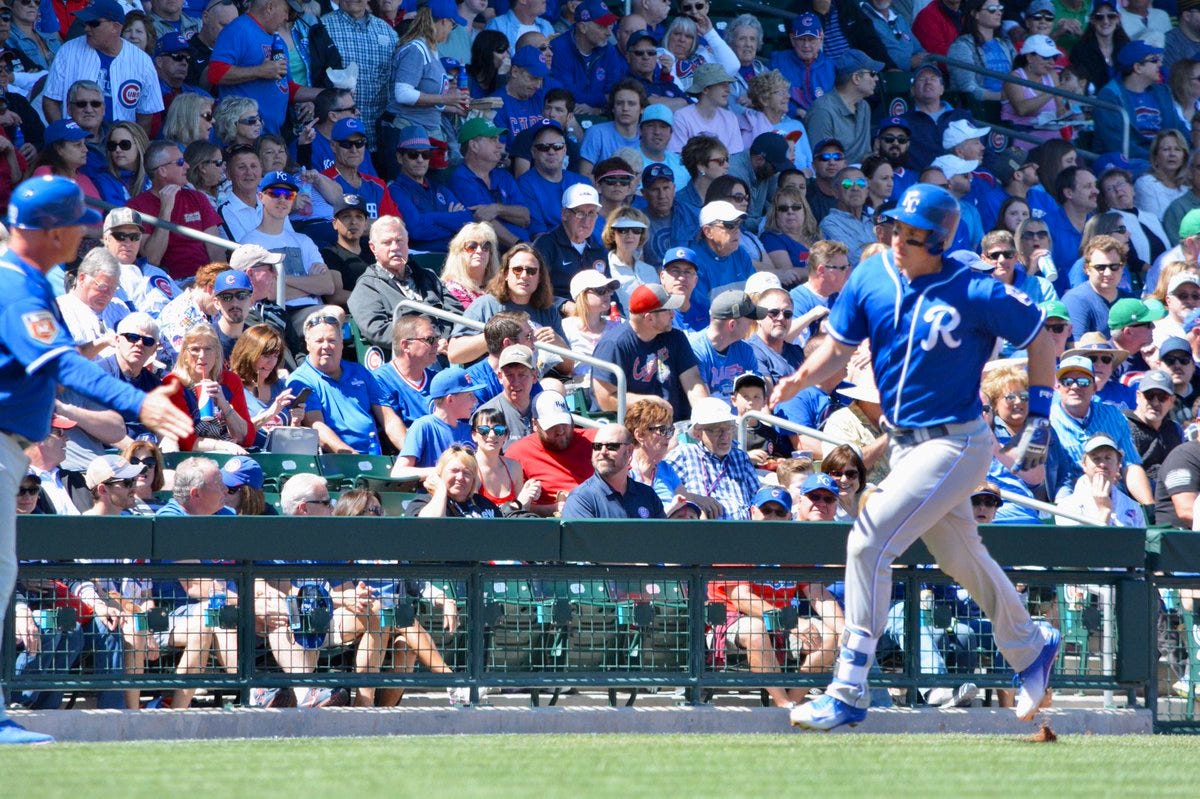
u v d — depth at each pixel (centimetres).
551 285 3734
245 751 1844
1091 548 2552
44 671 2244
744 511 3034
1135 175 5528
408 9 4709
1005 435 3366
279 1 4203
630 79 4669
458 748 1900
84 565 2266
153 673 2289
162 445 2958
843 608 2523
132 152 3809
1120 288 4612
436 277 3734
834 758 1809
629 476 2827
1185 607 2628
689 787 1534
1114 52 5956
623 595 2455
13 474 1892
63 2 4306
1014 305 1958
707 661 2478
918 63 5431
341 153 4153
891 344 1986
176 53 4197
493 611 2411
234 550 2302
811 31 5209
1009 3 5875
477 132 4356
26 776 1577
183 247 3719
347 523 2336
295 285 3731
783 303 3691
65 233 1916
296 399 3175
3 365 1858
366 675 2370
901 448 2006
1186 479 3234
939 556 2089
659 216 4359
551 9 5081
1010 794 1535
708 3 5212
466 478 2723
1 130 3822
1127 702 2594
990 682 2556
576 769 1669
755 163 4738
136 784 1512
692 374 3428
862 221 4812
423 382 3428
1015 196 5191
